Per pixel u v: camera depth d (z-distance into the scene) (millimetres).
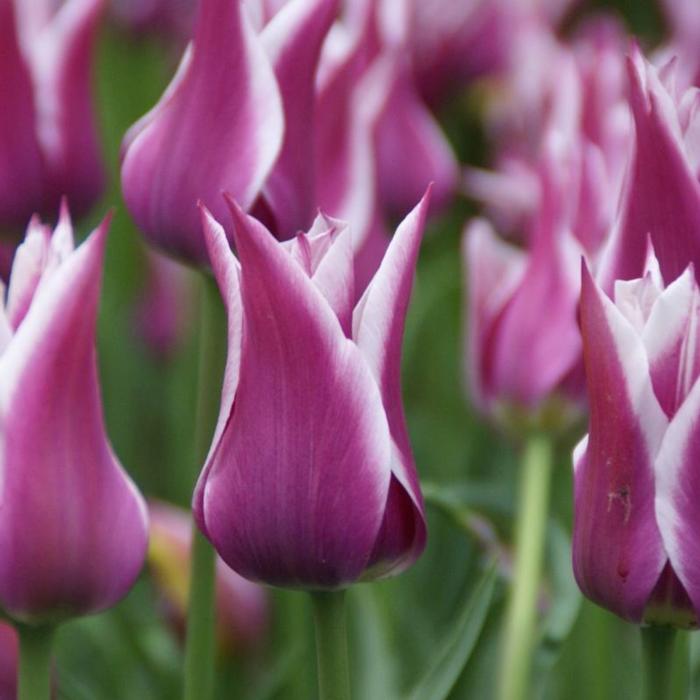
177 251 1000
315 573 898
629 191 915
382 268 888
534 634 1118
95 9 1081
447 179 1224
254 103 981
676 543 876
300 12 982
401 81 1205
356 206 1059
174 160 990
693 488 875
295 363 884
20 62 1066
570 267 1093
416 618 1237
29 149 1075
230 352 893
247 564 902
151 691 1191
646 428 878
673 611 891
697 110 920
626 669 1237
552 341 1099
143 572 1267
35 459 897
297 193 995
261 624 1196
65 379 895
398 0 1213
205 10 978
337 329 883
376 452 888
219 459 897
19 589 905
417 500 897
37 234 907
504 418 1112
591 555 893
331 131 1055
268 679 1182
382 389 890
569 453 1196
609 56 1154
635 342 875
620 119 1126
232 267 891
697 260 905
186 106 987
